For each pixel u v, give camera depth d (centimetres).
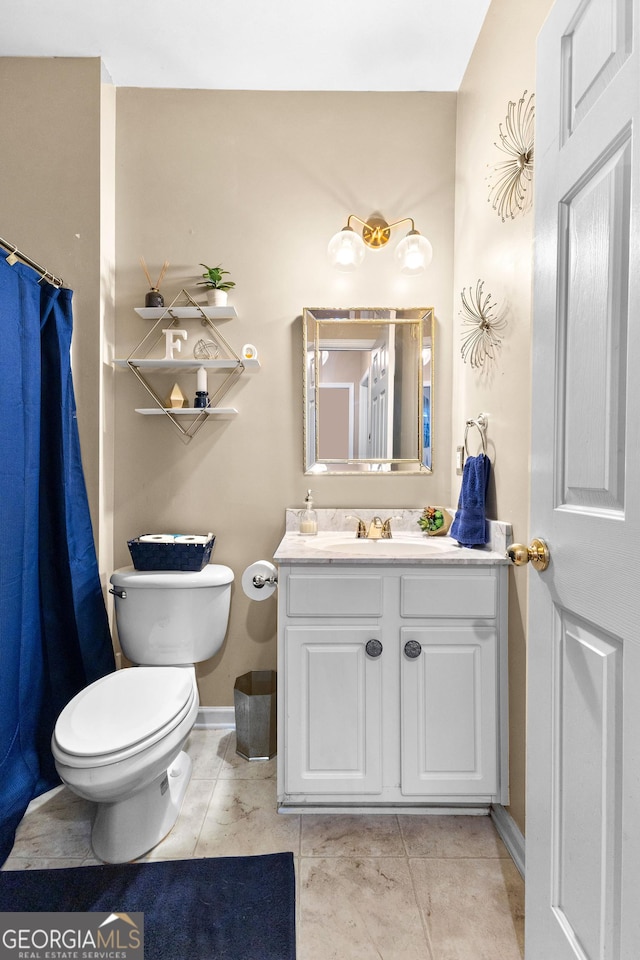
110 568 211
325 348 213
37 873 135
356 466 214
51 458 183
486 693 155
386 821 156
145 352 213
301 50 192
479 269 182
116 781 125
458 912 125
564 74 86
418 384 214
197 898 127
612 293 71
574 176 81
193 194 212
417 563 155
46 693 182
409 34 184
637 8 65
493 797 154
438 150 213
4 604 157
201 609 190
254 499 214
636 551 64
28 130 198
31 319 171
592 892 74
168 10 175
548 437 90
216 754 193
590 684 76
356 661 156
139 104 211
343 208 213
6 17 178
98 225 199
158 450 213
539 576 93
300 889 131
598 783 73
